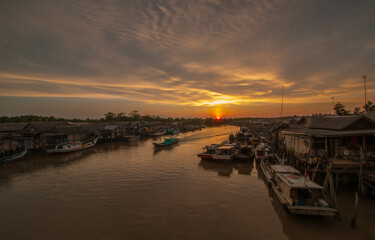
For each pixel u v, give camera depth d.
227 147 31.44
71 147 39.41
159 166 27.97
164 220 13.71
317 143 20.83
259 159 28.39
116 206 15.84
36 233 12.50
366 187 15.61
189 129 105.62
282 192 15.55
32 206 16.16
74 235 12.22
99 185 20.55
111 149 43.66
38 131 42.09
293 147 25.89
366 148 20.05
